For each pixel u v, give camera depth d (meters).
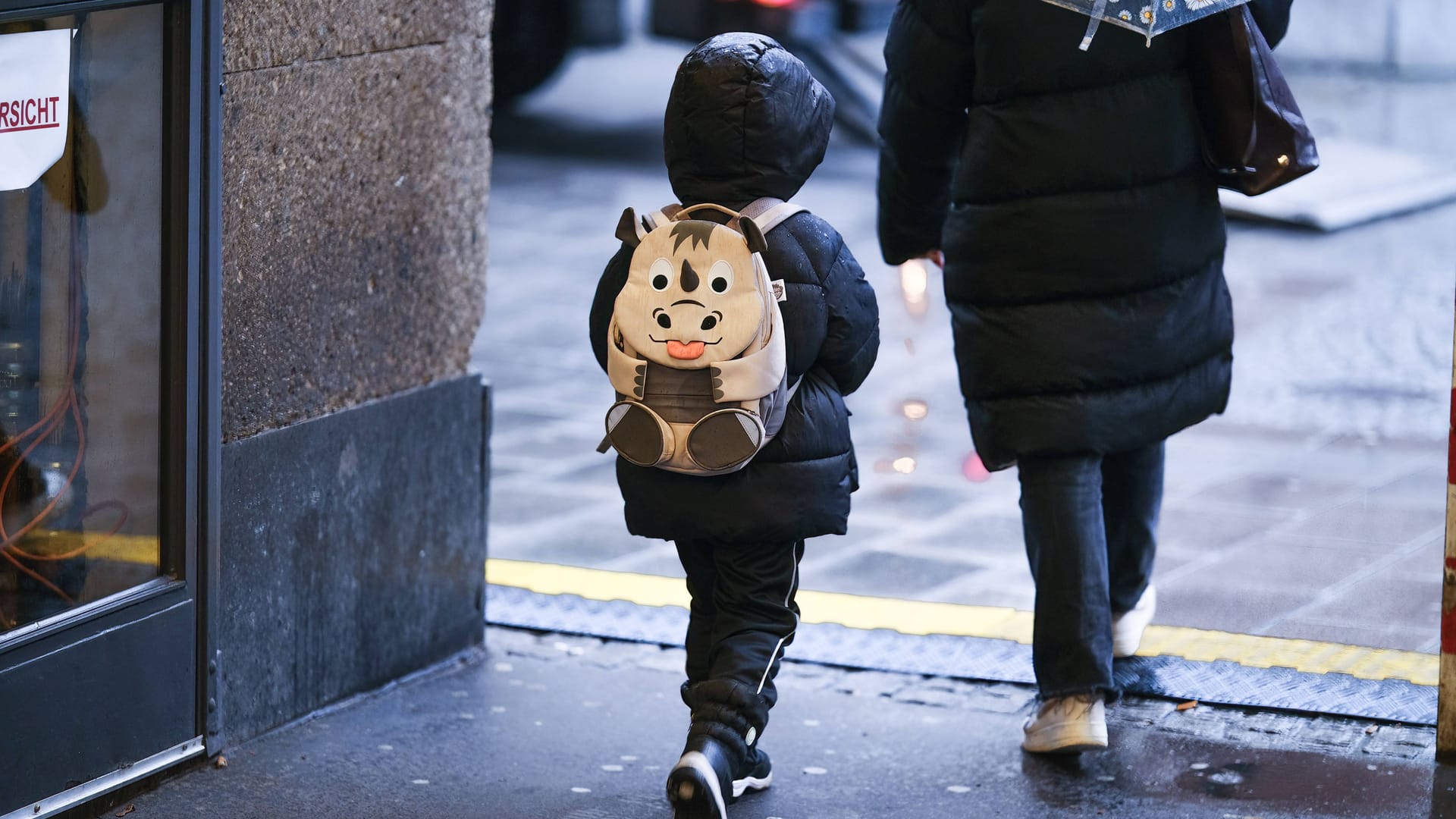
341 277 4.70
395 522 5.02
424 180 4.96
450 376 5.20
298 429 4.61
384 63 4.73
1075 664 4.36
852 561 6.38
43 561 3.94
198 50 4.05
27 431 3.88
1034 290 4.29
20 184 3.80
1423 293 10.26
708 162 3.91
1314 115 16.59
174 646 4.23
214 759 4.41
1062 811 4.20
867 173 14.14
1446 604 4.33
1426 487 6.99
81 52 3.87
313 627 4.75
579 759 4.56
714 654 4.01
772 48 3.97
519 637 5.54
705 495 3.94
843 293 3.95
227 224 4.30
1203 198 4.38
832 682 5.11
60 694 3.93
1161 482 4.95
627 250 4.02
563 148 15.59
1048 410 4.31
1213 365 4.52
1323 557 6.20
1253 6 4.38
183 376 4.14
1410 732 4.60
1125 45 4.16
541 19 16.33
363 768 4.45
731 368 3.76
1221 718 4.73
